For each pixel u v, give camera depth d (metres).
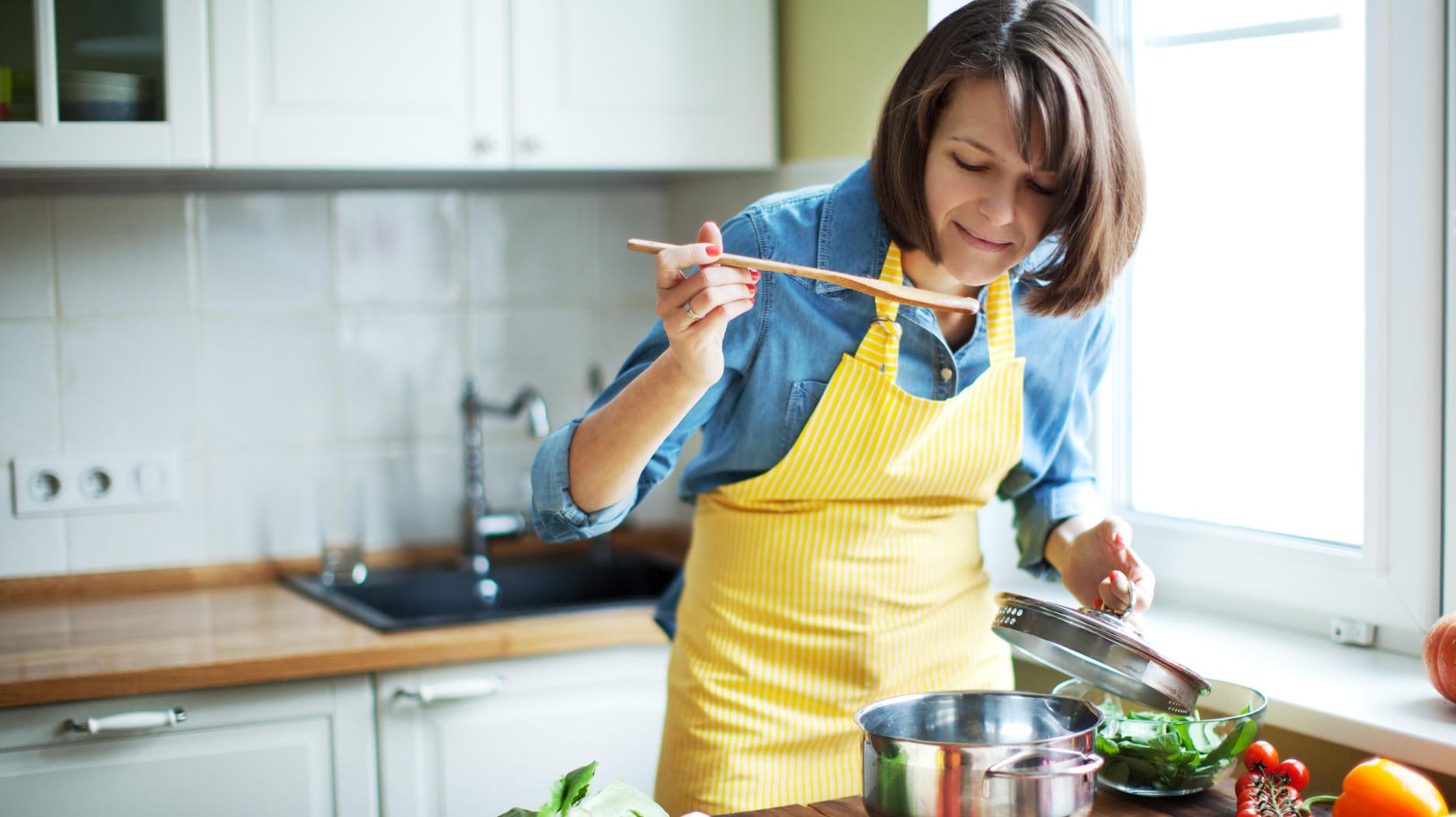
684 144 2.14
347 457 2.33
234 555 2.25
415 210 2.35
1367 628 1.53
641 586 2.39
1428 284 1.43
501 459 2.44
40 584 2.14
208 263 2.21
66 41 1.84
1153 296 1.83
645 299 2.53
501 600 2.34
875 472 1.30
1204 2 1.71
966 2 1.76
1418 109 1.41
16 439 2.12
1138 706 1.21
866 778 0.97
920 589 1.35
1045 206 1.12
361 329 2.32
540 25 2.04
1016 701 1.08
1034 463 1.40
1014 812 0.91
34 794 1.67
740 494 1.34
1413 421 1.45
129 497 2.18
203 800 1.74
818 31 2.08
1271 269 1.64
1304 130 1.58
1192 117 1.74
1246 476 1.70
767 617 1.33
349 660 1.76
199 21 1.87
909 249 1.22
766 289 1.24
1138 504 1.88
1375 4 1.44
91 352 2.15
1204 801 1.13
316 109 1.94
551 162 2.06
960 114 1.09
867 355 1.24
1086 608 1.29
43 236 2.12
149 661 1.71
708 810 1.31
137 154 1.87
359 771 1.80
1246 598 1.69
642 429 1.11
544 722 1.89
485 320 2.41
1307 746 1.39
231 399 2.24
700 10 2.13
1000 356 1.28
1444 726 1.24
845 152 2.03
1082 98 1.07
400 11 1.97
